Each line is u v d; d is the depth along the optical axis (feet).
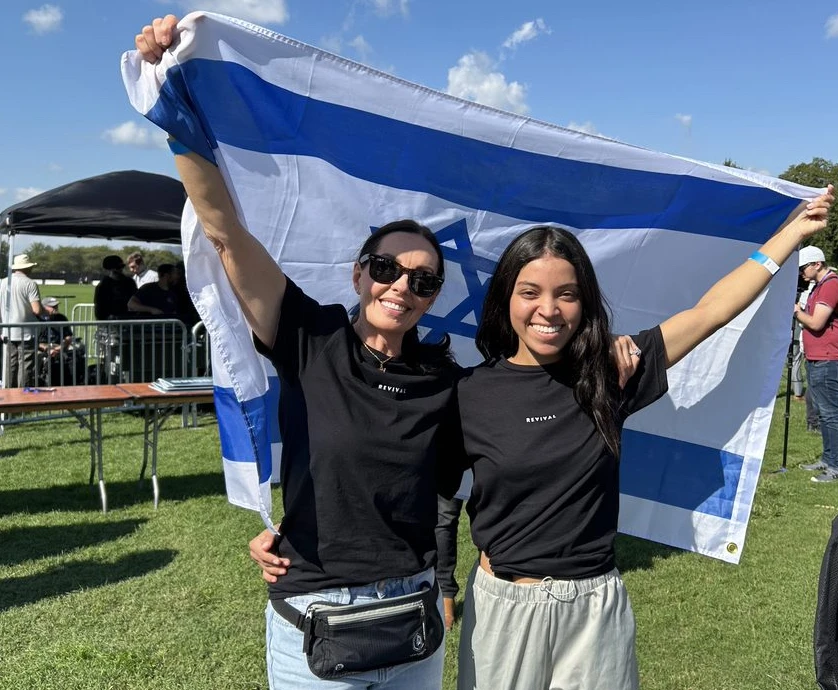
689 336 6.79
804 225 7.47
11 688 9.86
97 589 13.08
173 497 18.95
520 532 6.15
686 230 8.98
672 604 13.01
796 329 33.32
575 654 6.11
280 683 5.65
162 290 32.99
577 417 6.21
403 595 5.62
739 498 9.10
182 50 5.37
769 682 10.42
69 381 31.04
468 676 6.42
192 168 5.40
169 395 17.67
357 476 5.50
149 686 10.02
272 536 5.91
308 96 6.91
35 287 30.63
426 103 7.38
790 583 13.92
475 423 6.27
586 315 6.32
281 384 5.98
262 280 5.77
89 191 32.22
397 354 6.12
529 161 8.07
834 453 21.04
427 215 8.18
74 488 19.77
